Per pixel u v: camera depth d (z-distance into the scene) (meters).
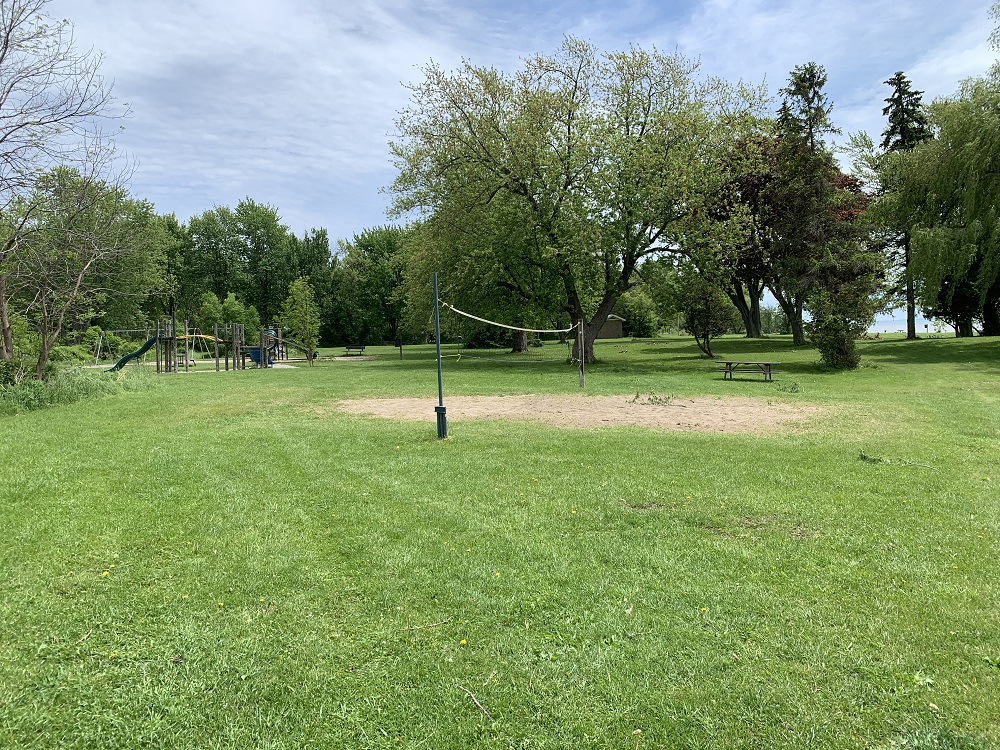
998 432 9.34
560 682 2.99
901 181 27.36
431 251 29.61
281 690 2.94
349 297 69.19
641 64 24.89
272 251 71.12
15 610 3.68
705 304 28.52
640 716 2.75
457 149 26.02
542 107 24.42
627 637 3.39
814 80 33.25
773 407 12.38
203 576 4.16
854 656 3.17
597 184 25.00
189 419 11.20
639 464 7.21
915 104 36.44
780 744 2.56
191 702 2.85
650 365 25.36
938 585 3.97
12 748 2.54
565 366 25.55
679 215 25.45
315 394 15.56
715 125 25.53
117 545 4.70
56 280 16.09
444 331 39.94
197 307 63.44
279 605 3.76
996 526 5.05
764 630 3.44
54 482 6.48
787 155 31.95
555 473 6.83
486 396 14.85
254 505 5.70
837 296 22.39
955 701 2.81
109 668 3.11
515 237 25.34
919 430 9.53
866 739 2.58
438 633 3.44
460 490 6.18
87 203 15.21
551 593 3.90
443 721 2.72
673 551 4.57
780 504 5.66
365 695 2.90
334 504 5.74
